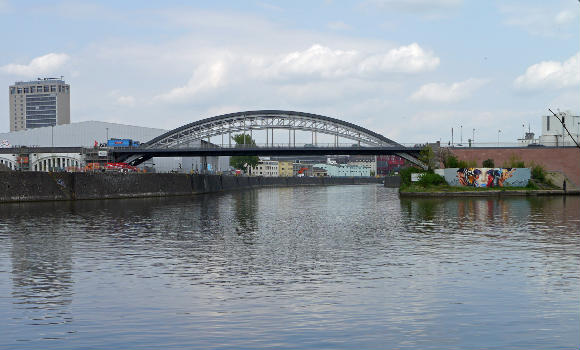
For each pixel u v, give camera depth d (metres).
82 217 63.44
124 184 112.56
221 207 85.94
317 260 34.19
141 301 24.27
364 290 26.08
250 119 170.88
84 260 34.22
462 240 43.50
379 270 30.89
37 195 91.38
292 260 34.19
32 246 40.03
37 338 19.47
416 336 19.59
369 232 49.31
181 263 33.19
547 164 132.50
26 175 89.44
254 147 158.25
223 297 24.86
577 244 41.03
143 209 78.25
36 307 23.33
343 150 156.25
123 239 44.09
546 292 25.67
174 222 58.75
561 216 64.94
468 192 115.50
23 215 65.19
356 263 33.12
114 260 34.25
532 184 123.06
